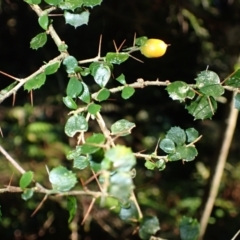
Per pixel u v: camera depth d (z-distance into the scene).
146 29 1.16
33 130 1.25
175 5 1.07
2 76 1.32
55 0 0.46
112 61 0.45
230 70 0.90
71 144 1.26
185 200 1.26
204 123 1.42
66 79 1.27
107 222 1.17
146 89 1.29
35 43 0.46
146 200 1.22
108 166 0.36
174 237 1.15
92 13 1.10
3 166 1.17
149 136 1.39
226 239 1.20
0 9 1.24
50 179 0.40
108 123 1.31
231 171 1.34
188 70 1.26
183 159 0.44
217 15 1.07
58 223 1.19
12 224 1.18
